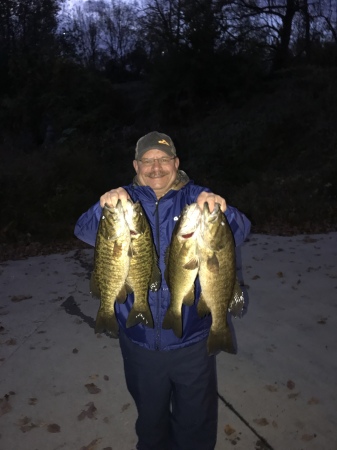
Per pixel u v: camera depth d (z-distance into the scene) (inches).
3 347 97.3
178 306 49.0
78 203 218.5
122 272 48.1
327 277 132.0
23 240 187.0
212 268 46.4
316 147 309.1
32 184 224.1
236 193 253.9
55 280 138.2
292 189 242.4
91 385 82.2
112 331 49.8
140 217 47.9
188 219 46.3
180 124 427.5
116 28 658.2
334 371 84.2
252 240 175.5
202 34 425.7
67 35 545.0
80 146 327.3
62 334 102.1
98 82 428.5
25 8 506.3
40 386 82.8
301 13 457.4
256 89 422.6
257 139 331.0
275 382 81.0
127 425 72.1
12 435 70.9
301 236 180.5
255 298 117.9
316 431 69.1
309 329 100.4
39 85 413.4
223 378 82.4
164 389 54.0
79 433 70.9
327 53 434.6
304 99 363.6
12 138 397.4
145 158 53.4
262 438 68.1
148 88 463.2
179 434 55.1
